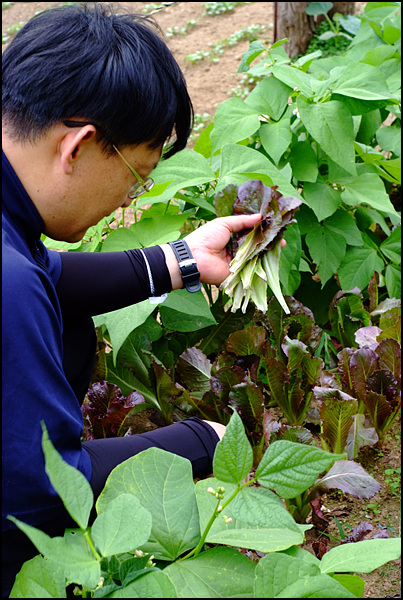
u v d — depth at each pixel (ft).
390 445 7.04
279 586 3.31
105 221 7.09
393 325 7.06
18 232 4.17
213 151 7.61
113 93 3.92
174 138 4.87
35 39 3.97
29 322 3.62
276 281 5.74
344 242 7.89
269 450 3.38
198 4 20.85
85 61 3.88
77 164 4.11
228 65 16.93
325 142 7.39
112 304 5.60
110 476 3.95
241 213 6.05
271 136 7.63
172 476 4.00
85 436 6.20
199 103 15.34
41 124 3.91
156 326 7.08
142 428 7.24
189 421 5.08
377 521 6.14
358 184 8.01
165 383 6.55
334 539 5.91
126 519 3.20
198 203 6.93
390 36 10.23
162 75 4.24
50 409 3.73
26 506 3.74
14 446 3.59
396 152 9.05
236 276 5.78
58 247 7.09
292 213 5.72
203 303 6.46
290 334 7.05
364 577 5.64
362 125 8.98
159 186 6.86
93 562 3.07
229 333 7.38
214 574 3.63
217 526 3.89
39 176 4.08
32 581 3.36
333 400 5.88
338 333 7.62
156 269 5.64
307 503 5.84
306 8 16.15
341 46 16.42
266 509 3.26
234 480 3.35
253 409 6.11
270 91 8.00
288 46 16.57
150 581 3.28
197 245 5.77
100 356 6.65
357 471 5.67
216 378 6.25
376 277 8.00
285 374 6.43
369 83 7.68
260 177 6.63
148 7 21.03
